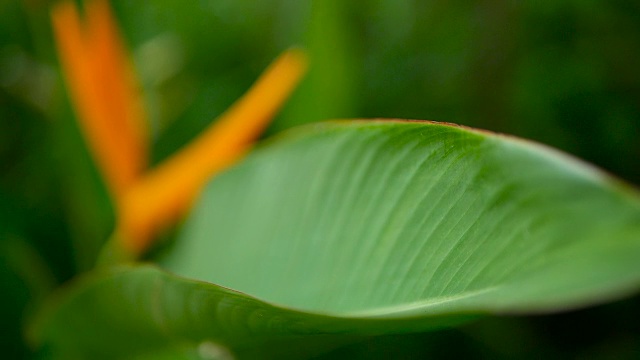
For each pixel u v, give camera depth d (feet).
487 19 2.40
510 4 2.38
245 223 1.91
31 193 2.33
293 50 2.23
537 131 2.43
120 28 2.40
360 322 1.35
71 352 2.03
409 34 2.52
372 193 1.69
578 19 2.40
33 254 2.20
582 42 2.41
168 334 1.86
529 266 1.08
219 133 2.08
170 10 2.52
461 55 2.45
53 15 2.07
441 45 2.49
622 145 2.38
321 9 2.19
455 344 2.30
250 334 1.73
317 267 1.75
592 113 2.39
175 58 2.45
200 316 1.75
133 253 2.14
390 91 2.47
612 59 2.39
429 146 1.48
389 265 1.59
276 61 2.48
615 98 2.38
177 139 2.43
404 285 1.51
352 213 1.71
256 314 1.66
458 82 2.45
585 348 2.31
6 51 2.44
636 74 2.38
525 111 2.43
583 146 2.40
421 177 1.52
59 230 2.30
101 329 1.94
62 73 2.22
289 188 1.85
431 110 2.45
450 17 2.49
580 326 2.33
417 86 2.47
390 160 1.66
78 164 2.23
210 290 1.66
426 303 1.37
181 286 1.71
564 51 2.42
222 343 1.81
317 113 2.25
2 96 2.42
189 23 2.52
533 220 1.13
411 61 2.50
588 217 1.00
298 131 1.90
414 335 2.30
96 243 2.25
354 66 2.33
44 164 2.34
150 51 2.42
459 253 1.33
